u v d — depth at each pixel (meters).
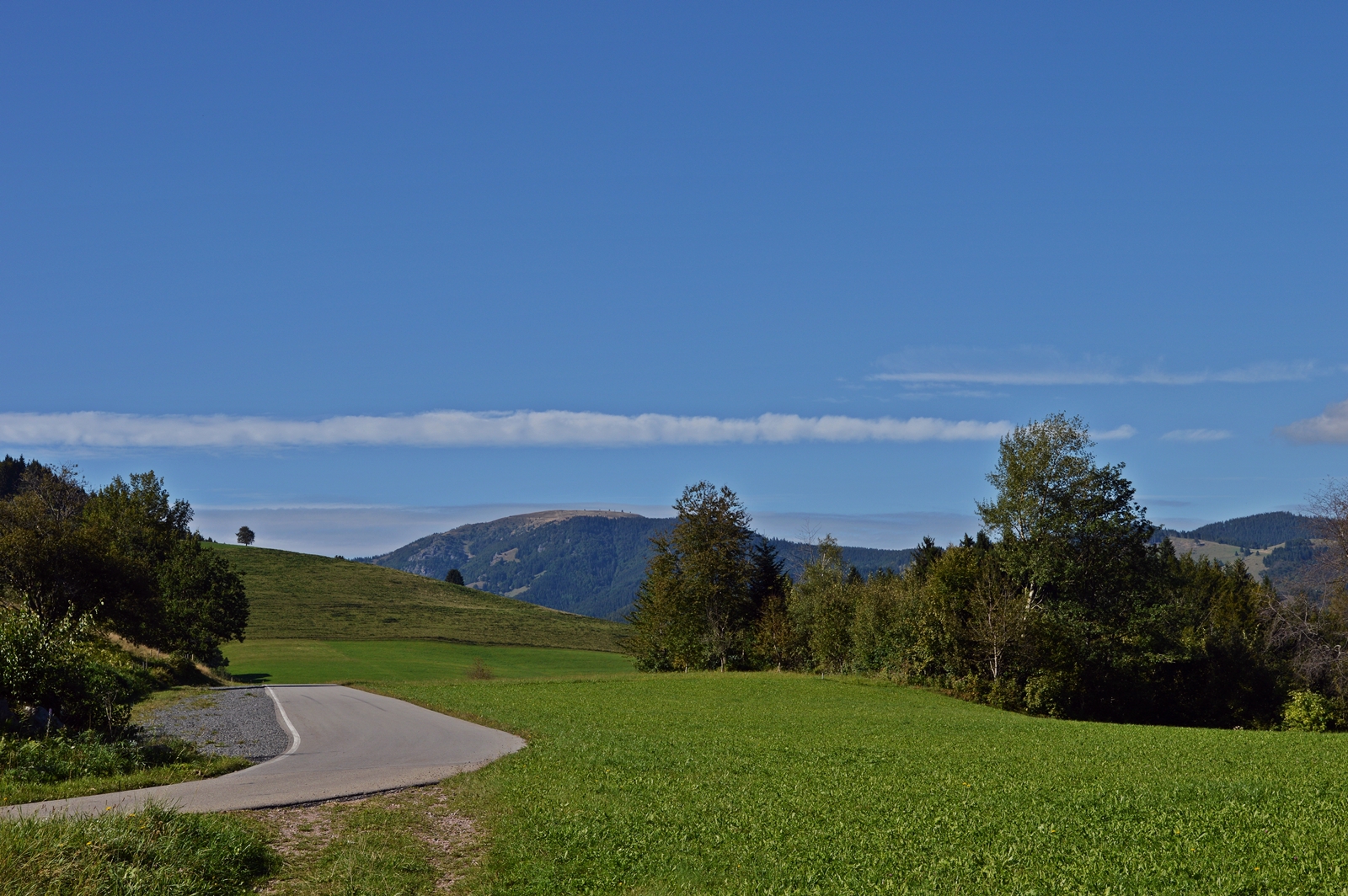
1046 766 23.00
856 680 63.06
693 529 80.62
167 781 18.66
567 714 37.41
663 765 23.20
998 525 59.44
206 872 11.70
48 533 56.97
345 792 18.22
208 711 37.38
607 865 13.71
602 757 24.27
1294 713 53.06
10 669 20.36
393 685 56.41
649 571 84.75
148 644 72.38
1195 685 63.50
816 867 13.10
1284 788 18.53
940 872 12.61
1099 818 15.82
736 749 26.77
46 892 9.87
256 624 139.88
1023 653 54.53
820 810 17.14
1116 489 57.72
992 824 15.49
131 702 37.84
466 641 141.88
